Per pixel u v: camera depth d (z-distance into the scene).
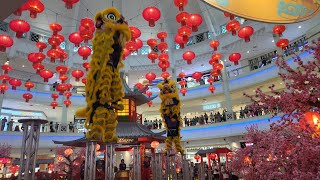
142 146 9.32
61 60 9.45
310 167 2.25
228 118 18.94
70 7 6.34
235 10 3.07
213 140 19.41
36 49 19.84
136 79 24.80
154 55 9.98
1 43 7.46
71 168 11.01
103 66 4.46
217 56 11.98
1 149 13.83
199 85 21.88
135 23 23.06
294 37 17.22
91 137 4.02
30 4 6.41
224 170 12.35
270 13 3.27
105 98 4.30
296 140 2.47
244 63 22.08
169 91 8.94
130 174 8.38
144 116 25.58
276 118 15.16
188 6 22.38
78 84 23.92
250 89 19.44
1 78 11.72
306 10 3.55
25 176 4.12
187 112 24.16
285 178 2.40
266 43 19.39
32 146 4.34
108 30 4.74
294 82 2.91
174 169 7.55
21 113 21.52
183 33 8.09
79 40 8.41
